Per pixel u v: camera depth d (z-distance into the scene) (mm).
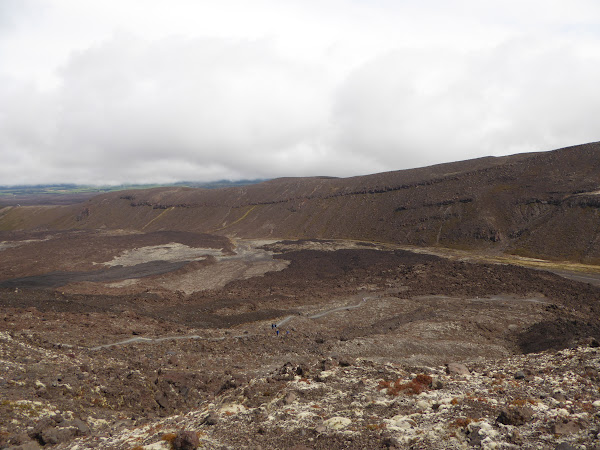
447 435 13305
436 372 24969
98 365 31172
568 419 13281
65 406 22234
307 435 14836
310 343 44594
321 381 22531
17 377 24656
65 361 30609
